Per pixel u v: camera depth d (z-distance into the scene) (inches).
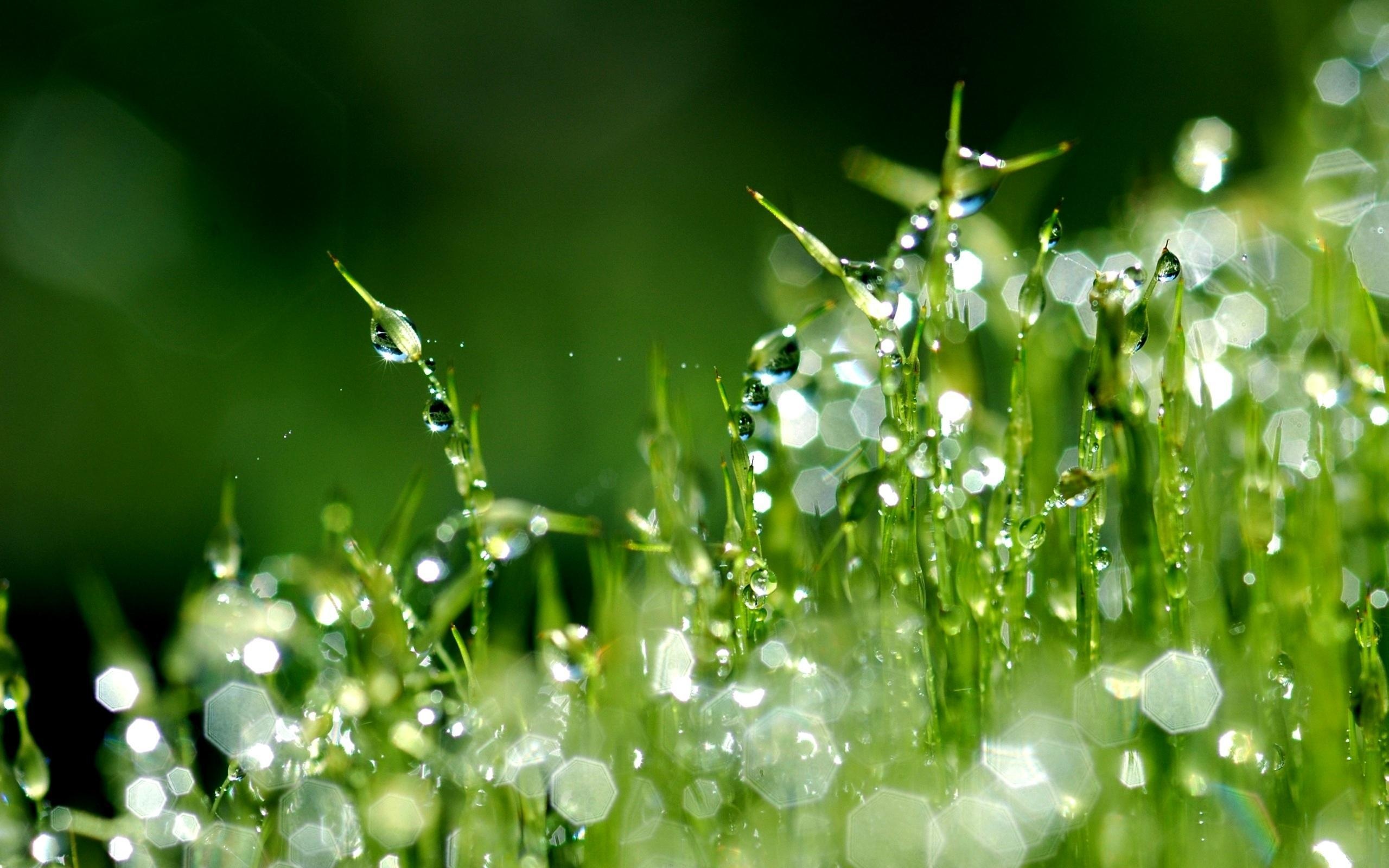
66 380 19.0
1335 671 8.8
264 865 8.9
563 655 8.9
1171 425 8.8
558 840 8.8
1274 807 8.8
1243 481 8.9
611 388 18.0
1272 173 11.4
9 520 16.9
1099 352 8.7
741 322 19.5
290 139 22.5
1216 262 10.5
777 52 24.4
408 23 23.9
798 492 9.6
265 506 15.6
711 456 10.1
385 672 8.9
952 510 8.8
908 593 8.8
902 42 23.8
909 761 8.8
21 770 9.0
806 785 8.8
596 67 24.4
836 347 10.0
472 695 8.9
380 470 15.5
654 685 8.9
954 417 8.9
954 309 9.0
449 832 8.9
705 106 24.0
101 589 13.0
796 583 9.0
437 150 23.4
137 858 8.9
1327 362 9.0
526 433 17.3
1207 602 8.9
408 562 9.2
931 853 8.7
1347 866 8.7
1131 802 8.7
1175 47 19.3
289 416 17.9
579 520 9.1
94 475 17.7
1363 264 10.3
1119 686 8.7
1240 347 9.8
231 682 9.2
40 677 12.0
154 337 19.6
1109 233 10.9
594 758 8.9
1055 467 9.3
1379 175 10.8
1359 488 9.1
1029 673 8.8
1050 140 18.5
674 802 8.8
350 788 8.9
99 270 20.4
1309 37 15.6
